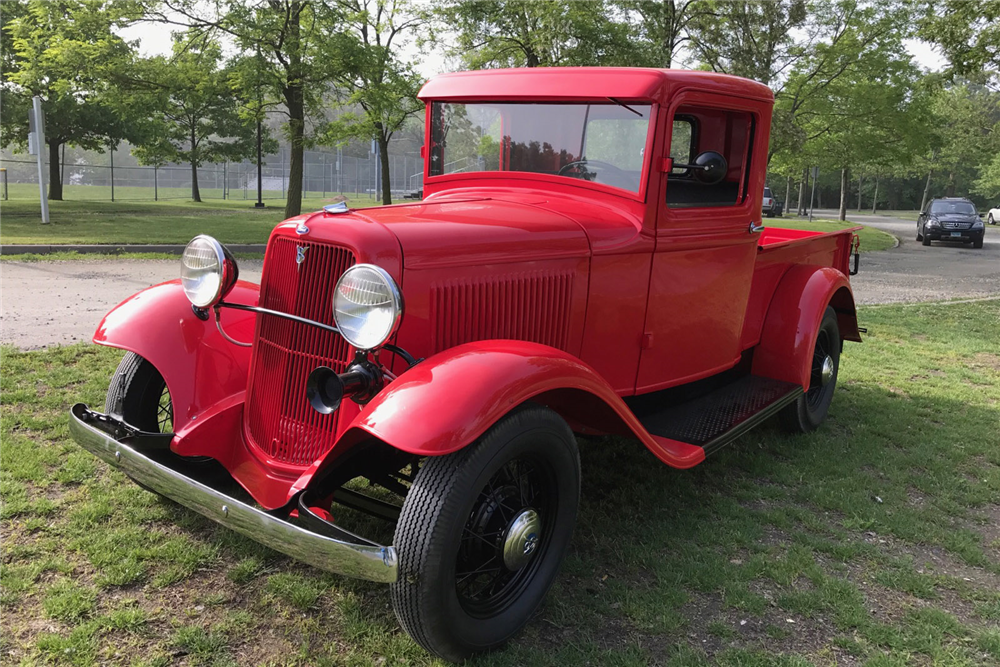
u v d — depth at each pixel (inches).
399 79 533.0
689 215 138.6
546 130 137.0
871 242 868.6
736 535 132.0
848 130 741.9
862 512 145.6
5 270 353.1
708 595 114.3
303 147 585.6
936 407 217.8
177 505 131.8
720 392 164.7
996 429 199.5
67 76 565.6
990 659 102.8
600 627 104.7
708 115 138.7
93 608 102.8
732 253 152.9
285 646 97.7
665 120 126.2
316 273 105.3
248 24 494.9
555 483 105.0
